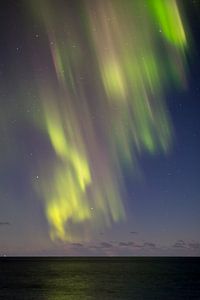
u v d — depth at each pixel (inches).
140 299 1843.0
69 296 1971.0
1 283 2716.5
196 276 3501.5
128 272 4215.1
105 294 2060.8
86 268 5236.2
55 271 4419.3
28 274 3774.6
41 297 1925.4
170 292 2153.1
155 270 4709.6
